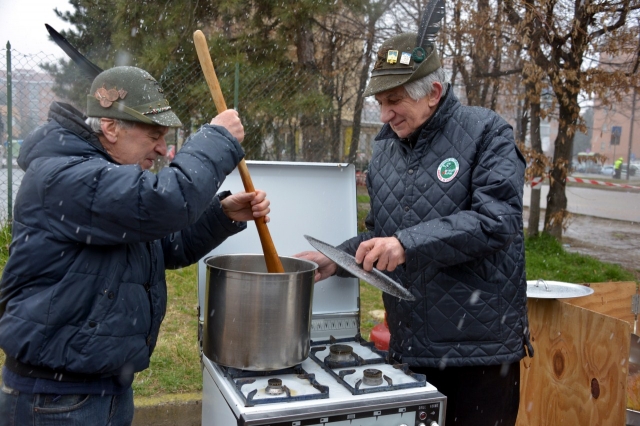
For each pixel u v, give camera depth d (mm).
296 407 1532
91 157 1562
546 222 8922
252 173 2264
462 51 8672
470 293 1925
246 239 2248
